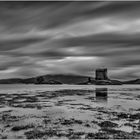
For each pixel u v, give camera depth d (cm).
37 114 3053
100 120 2561
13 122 2405
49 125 2231
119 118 2706
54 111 3375
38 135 1769
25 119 2611
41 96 7400
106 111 3394
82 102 5009
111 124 2286
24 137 1716
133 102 4975
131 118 2705
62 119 2611
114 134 1823
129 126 2206
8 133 1859
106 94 8481
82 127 2139
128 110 3544
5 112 3278
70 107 3944
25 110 3519
